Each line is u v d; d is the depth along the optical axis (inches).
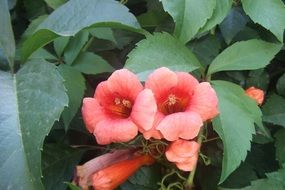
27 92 16.6
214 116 16.7
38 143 15.3
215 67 18.9
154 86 16.4
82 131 20.2
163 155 18.4
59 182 19.7
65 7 18.9
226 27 20.2
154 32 19.6
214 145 19.7
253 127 17.3
